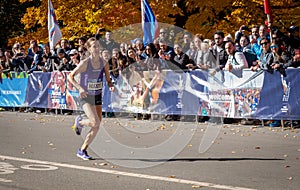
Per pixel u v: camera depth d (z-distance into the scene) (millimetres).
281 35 11133
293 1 16688
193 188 6215
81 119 8219
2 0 28938
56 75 14734
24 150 8938
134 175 6953
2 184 6500
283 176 6801
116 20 16047
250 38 12109
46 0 18125
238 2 15945
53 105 14930
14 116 14609
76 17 17266
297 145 9078
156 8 15633
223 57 11742
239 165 7531
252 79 11164
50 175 6984
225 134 10383
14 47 16469
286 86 10727
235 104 11445
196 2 15727
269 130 10695
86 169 7359
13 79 16109
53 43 15602
